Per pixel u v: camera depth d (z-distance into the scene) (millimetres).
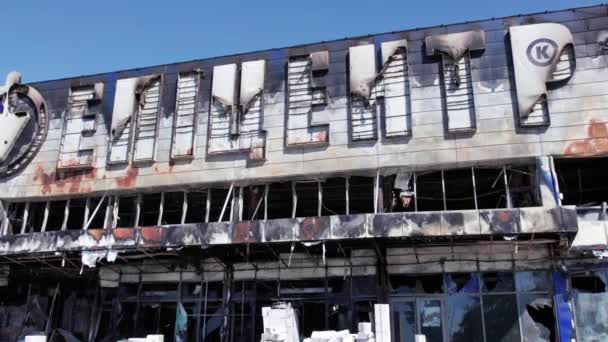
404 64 24781
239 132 25797
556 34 23484
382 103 24531
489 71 23766
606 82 22453
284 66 26453
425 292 23438
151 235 23172
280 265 25531
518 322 22156
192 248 23359
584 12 23594
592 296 21609
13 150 28797
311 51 26328
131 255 24750
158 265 27141
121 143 27219
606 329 21109
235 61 27250
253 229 22219
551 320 21891
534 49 23453
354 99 24797
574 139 22109
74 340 27281
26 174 28125
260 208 29562
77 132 28156
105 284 27812
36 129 28797
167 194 27156
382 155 23766
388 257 24219
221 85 26734
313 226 21719
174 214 31219
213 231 22594
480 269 23125
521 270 22719
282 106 25750
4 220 27781
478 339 22359
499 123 22984
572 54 23109
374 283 24125
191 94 27219
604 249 21172
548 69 23062
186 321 26000
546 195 21609
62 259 25344
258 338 24719
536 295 22297
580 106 22422
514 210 20359
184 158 26094
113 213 26484
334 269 24812
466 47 24250
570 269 22109
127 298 27141
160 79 27859
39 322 28109
